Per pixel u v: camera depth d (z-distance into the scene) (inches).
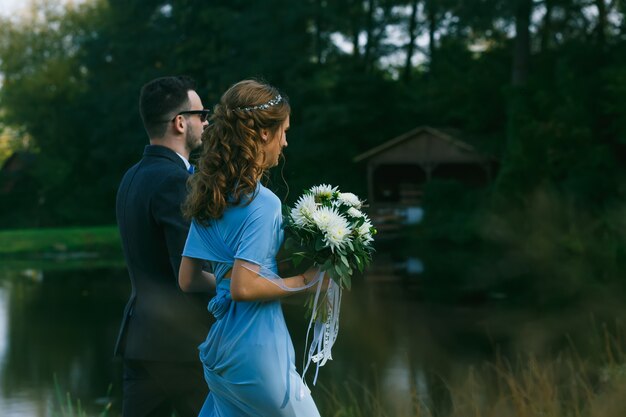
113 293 657.6
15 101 1782.7
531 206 855.1
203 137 97.3
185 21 1472.7
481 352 351.3
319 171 1286.9
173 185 115.0
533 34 1099.3
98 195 1642.5
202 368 117.6
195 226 97.8
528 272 658.2
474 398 190.1
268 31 1305.4
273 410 95.5
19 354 395.5
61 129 1705.2
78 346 416.5
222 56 1396.4
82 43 1676.9
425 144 1162.0
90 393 310.3
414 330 423.8
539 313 451.8
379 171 1325.0
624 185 835.4
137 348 117.7
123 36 1603.1
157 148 120.3
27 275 831.7
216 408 100.7
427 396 248.8
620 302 454.3
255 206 94.2
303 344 378.9
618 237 721.6
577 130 892.6
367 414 208.2
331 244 93.9
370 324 448.1
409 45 1437.0
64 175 1633.9
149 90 120.4
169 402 120.3
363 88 1305.4
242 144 93.9
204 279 102.6
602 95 935.7
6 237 1253.7
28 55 1845.5
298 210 95.4
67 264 970.1
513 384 189.2
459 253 847.1
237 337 95.0
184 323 116.4
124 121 1523.1
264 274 93.6
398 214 1144.8
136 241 117.8
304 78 1312.7
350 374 309.3
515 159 901.2
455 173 1290.6
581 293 514.6
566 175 926.4
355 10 1401.3
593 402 183.3
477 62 1189.1
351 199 99.7
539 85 994.7
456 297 548.1
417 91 1318.9
